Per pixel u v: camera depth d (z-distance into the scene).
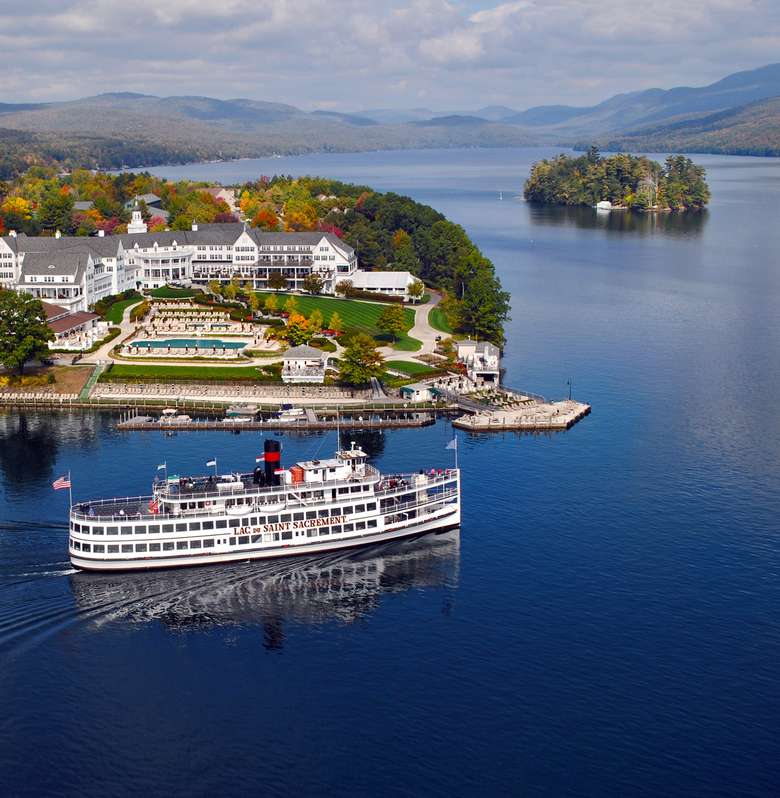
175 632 153.25
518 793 119.44
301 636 152.12
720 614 156.25
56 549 178.12
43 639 150.88
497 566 172.88
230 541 173.75
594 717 132.25
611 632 151.62
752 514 192.88
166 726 131.62
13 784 121.31
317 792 119.88
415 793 119.56
